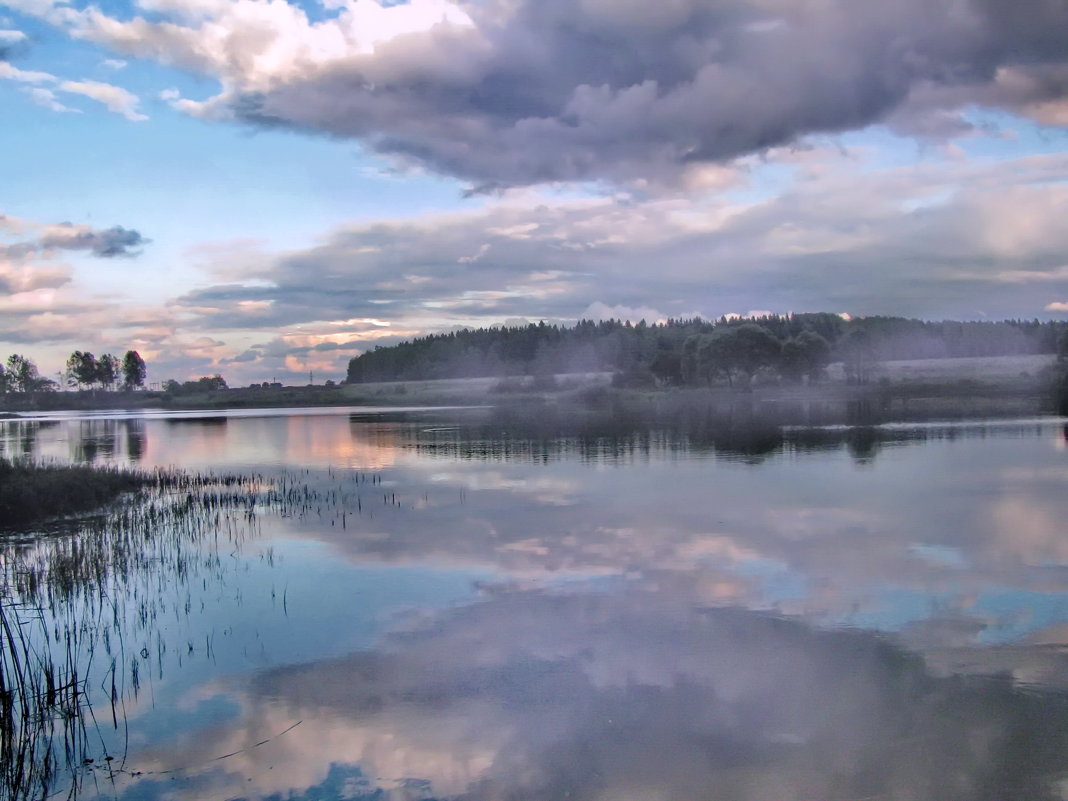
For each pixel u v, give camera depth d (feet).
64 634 42.29
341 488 94.32
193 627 43.14
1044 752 28.35
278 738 30.66
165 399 512.63
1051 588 46.60
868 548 56.75
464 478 99.96
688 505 75.15
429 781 27.45
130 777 28.09
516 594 47.73
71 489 82.28
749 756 28.60
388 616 44.27
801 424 169.37
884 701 32.50
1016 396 249.96
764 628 40.91
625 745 29.50
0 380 541.34
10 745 30.37
